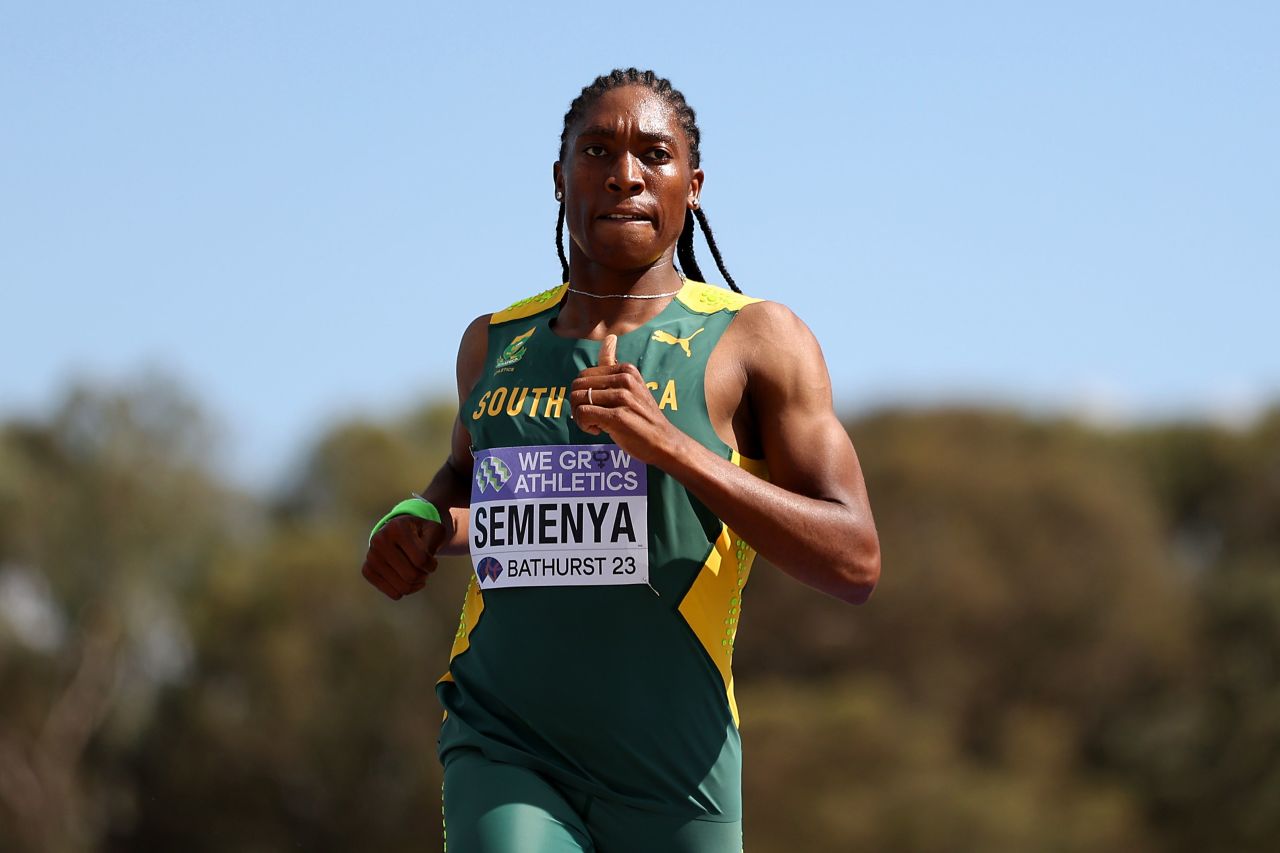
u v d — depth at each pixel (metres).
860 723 136.25
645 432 12.55
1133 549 167.38
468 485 15.77
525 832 12.91
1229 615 164.00
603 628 13.27
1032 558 163.25
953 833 129.75
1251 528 186.38
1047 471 170.12
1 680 156.38
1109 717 162.75
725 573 13.62
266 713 152.25
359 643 153.75
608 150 14.09
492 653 13.61
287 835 154.25
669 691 13.30
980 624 160.62
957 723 157.88
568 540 13.37
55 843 153.75
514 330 14.75
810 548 13.00
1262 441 190.62
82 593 158.38
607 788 13.28
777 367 13.89
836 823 129.38
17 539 156.12
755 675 161.50
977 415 181.50
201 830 155.88
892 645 159.88
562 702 13.27
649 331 14.02
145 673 160.50
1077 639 162.00
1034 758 150.38
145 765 158.25
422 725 152.38
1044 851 133.50
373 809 153.50
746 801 133.38
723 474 12.77
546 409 13.78
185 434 164.25
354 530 166.25
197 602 159.12
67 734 156.88
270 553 159.12
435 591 154.50
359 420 173.50
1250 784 150.88
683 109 14.55
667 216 14.12
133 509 159.38
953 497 166.88
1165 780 154.75
